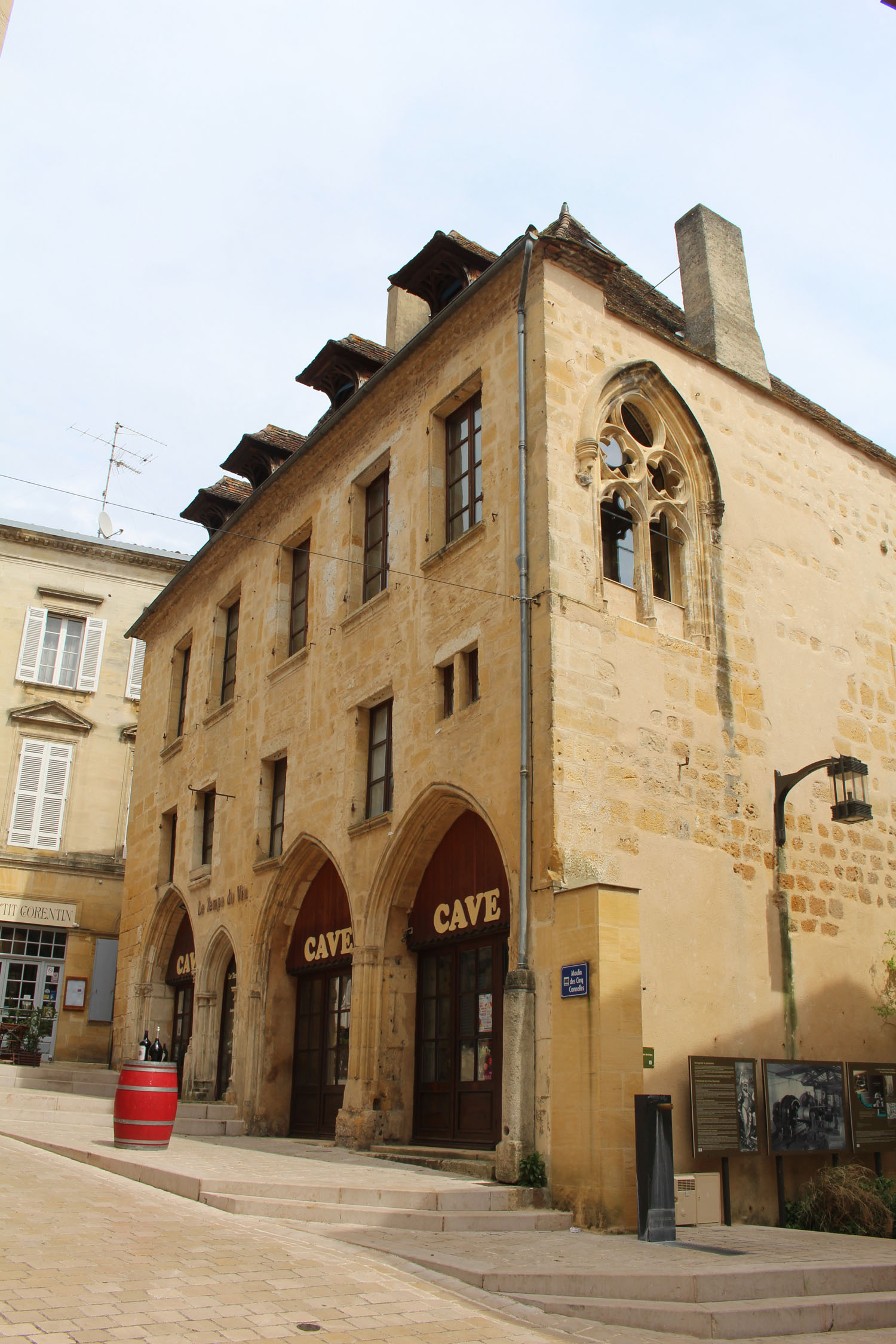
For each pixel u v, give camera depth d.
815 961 13.85
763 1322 7.00
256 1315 5.88
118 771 30.48
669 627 13.92
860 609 16.64
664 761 12.95
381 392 16.80
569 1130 10.48
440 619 14.45
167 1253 6.91
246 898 18.39
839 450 17.39
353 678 16.34
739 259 17.75
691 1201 11.11
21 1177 9.27
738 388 16.02
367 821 15.06
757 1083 12.13
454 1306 6.69
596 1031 10.41
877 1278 8.17
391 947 14.53
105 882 29.41
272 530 20.11
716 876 13.05
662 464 14.71
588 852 11.77
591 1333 6.57
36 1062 22.70
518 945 11.52
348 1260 7.48
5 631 30.25
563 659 12.23
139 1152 11.62
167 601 24.55
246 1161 11.81
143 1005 22.45
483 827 13.64
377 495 17.33
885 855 15.45
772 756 14.37
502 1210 10.12
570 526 12.85
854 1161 12.95
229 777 20.02
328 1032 16.50
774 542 15.62
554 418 13.14
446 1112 13.52
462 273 16.36
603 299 14.38
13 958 28.14
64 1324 5.30
